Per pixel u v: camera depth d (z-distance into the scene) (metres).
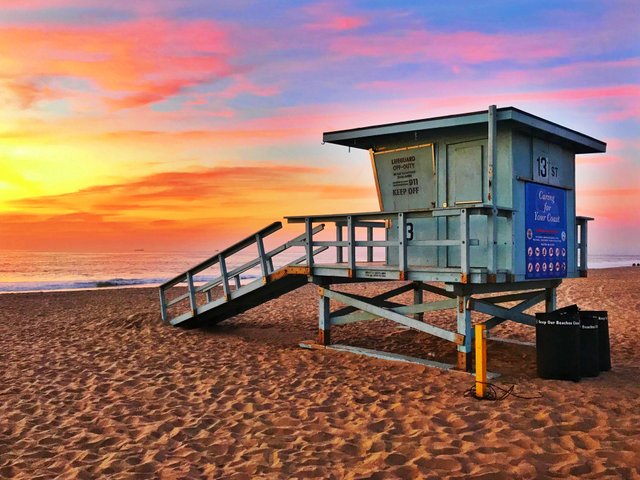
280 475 4.42
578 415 5.61
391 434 5.27
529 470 4.25
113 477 4.46
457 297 7.76
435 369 7.76
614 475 4.13
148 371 8.31
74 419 6.06
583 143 9.12
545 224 8.66
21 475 4.56
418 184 9.07
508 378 7.27
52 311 17.14
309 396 6.76
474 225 8.38
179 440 5.36
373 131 8.90
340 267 8.83
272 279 10.09
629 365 8.23
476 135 8.32
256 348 10.01
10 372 8.37
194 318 12.05
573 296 19.56
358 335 11.31
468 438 5.05
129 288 29.39
